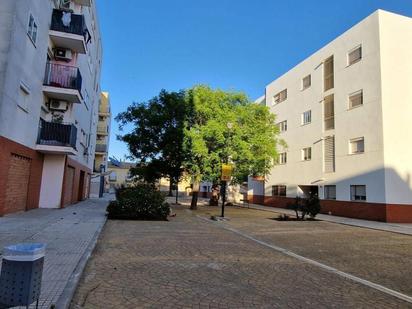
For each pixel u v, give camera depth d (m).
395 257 10.56
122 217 18.39
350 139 26.47
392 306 5.79
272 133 29.58
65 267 7.11
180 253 9.55
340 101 27.80
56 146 18.70
